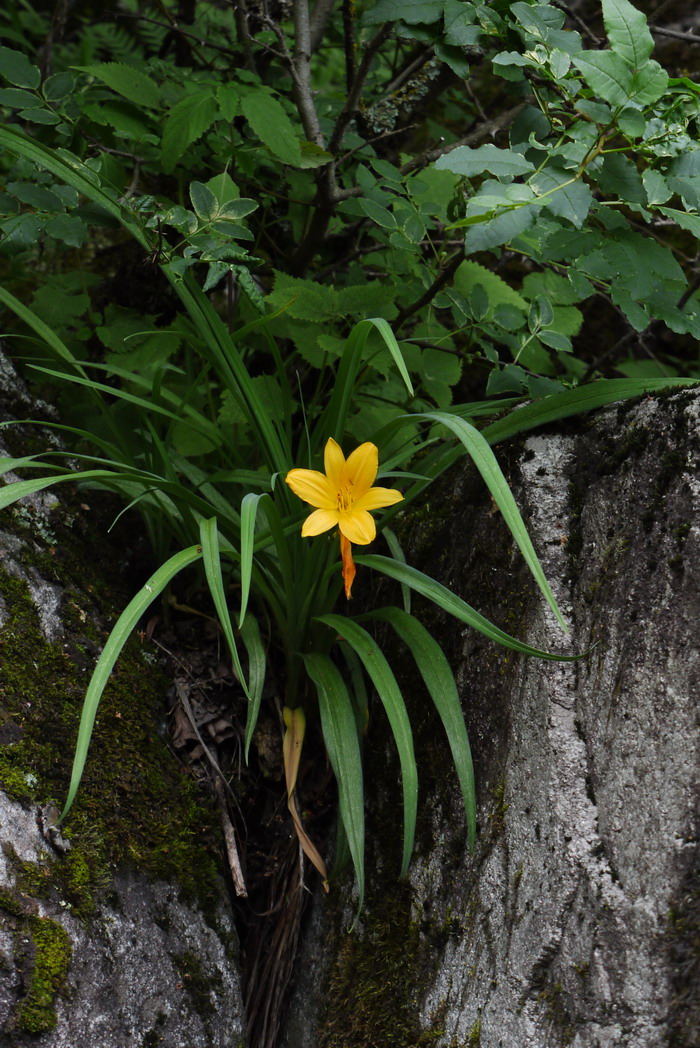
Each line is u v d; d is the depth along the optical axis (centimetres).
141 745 285
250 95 293
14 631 280
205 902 283
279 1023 289
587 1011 268
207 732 291
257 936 290
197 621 297
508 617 281
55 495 295
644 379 279
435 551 291
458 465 292
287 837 293
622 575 273
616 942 267
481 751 281
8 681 278
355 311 297
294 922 290
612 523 276
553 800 273
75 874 275
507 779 278
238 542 291
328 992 286
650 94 270
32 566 286
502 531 283
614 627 273
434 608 289
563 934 270
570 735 274
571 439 282
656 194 272
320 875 291
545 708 275
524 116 284
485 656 282
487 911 277
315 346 300
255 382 300
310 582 288
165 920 279
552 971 271
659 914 265
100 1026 272
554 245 279
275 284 297
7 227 289
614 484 276
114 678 286
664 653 269
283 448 292
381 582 296
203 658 295
